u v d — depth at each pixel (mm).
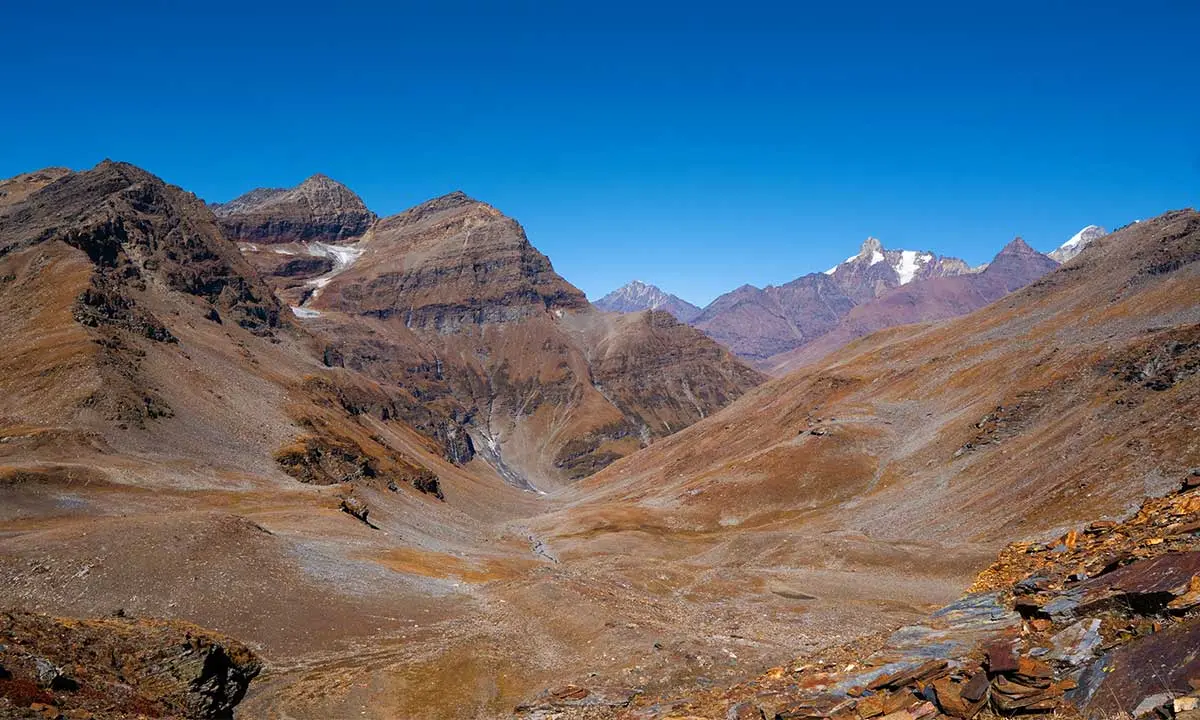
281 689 43500
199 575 56094
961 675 18203
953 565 85062
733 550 108000
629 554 123688
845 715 18594
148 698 36250
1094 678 15367
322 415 193500
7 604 48344
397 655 48938
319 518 94562
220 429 144625
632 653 47781
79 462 101062
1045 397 137875
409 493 175750
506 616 58406
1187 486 26531
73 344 143875
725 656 46812
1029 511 97125
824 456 158750
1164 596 16516
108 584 52344
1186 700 12656
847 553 93125
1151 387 112250
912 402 180375
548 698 40344
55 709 27391
